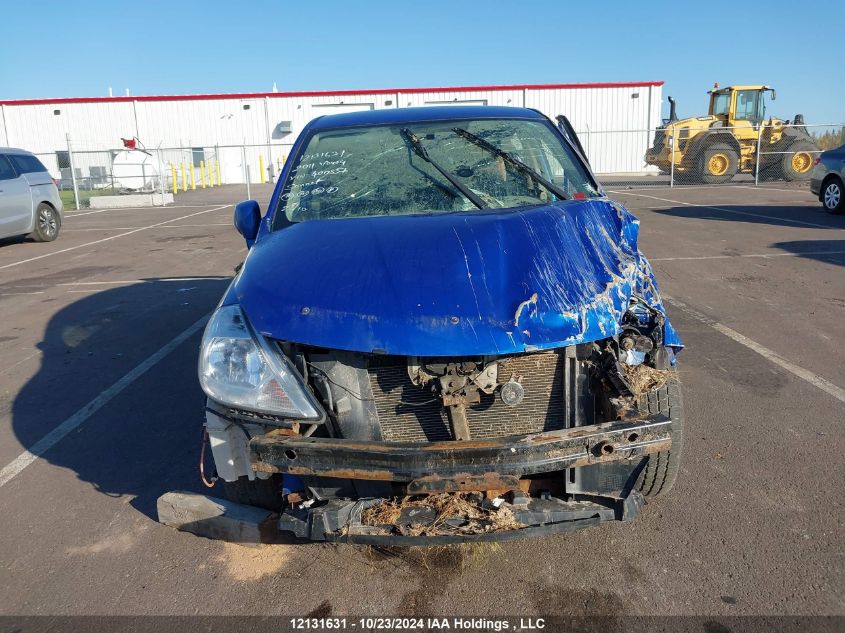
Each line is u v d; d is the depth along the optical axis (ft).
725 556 9.65
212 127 119.85
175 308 25.85
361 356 8.45
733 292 24.98
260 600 9.21
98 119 118.32
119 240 46.52
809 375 16.37
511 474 7.75
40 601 9.36
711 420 14.05
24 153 46.34
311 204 11.57
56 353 20.68
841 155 45.44
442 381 8.27
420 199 11.31
